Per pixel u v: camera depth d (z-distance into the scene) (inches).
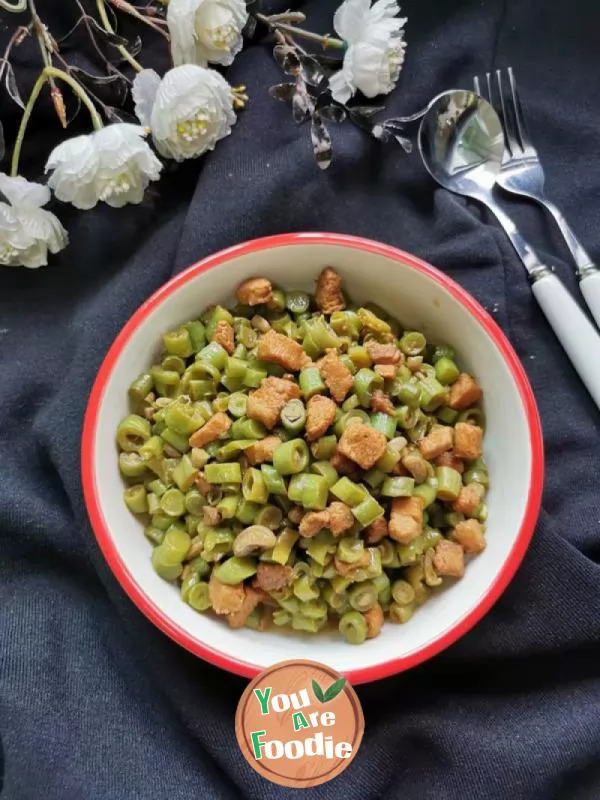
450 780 11.2
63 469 11.8
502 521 10.7
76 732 11.3
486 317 10.7
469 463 11.2
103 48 12.3
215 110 11.3
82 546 12.1
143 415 11.2
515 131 12.7
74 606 12.1
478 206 12.9
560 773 11.1
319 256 11.3
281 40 12.2
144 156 11.0
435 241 12.6
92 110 11.0
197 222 12.1
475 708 11.7
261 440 10.4
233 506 10.2
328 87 12.4
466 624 10.2
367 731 11.5
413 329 11.9
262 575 10.2
